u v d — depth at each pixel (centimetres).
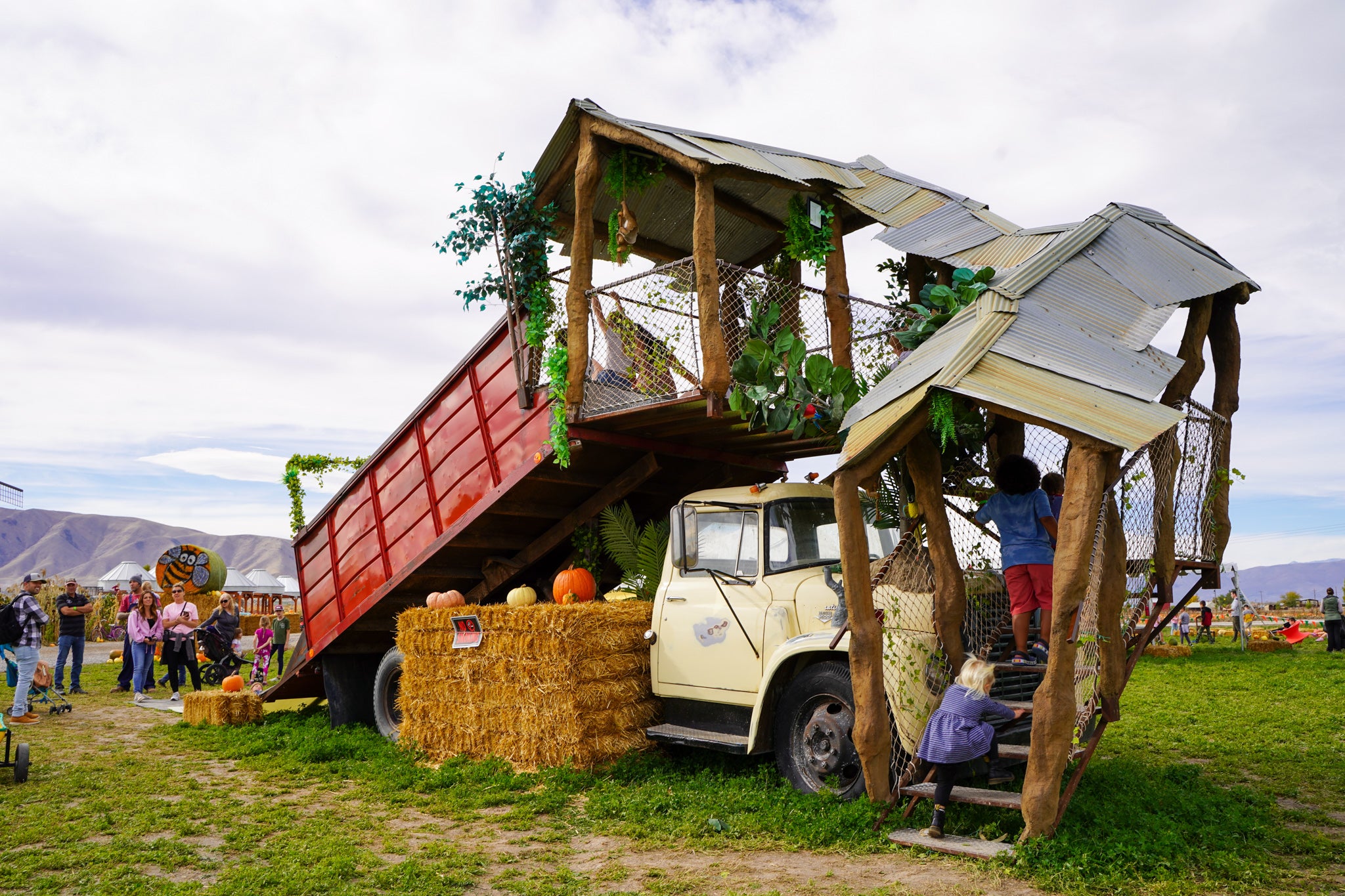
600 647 714
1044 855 455
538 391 795
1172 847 473
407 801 660
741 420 743
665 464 883
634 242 890
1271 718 958
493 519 860
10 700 1295
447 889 448
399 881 458
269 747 889
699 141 748
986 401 501
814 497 727
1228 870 445
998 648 630
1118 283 596
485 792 667
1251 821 539
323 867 478
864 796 558
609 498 865
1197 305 631
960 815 541
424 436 911
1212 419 654
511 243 804
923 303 707
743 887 440
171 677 1379
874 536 734
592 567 903
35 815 611
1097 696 545
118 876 475
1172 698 1153
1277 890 424
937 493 606
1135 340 551
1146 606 587
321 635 1044
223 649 1555
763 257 1003
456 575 948
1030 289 569
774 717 635
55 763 807
